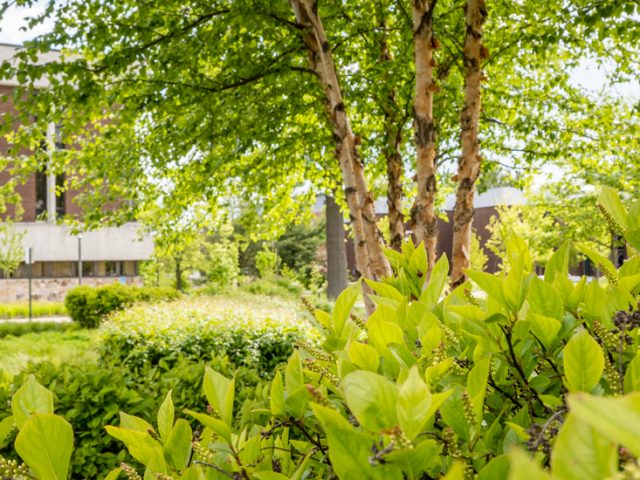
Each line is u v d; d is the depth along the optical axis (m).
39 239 27.91
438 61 7.77
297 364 1.16
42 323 17.41
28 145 6.82
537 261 19.95
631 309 1.16
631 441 0.33
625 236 1.36
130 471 1.00
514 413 1.15
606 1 5.79
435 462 0.87
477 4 4.90
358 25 6.77
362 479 0.70
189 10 6.84
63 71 5.84
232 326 8.63
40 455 0.82
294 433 1.40
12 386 3.81
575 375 0.84
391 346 1.15
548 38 6.67
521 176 10.10
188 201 8.77
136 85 6.58
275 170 8.78
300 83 7.19
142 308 10.76
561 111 9.34
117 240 29.45
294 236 35.88
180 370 4.76
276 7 6.15
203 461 1.00
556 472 0.45
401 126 7.38
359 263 5.84
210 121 6.97
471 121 4.96
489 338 1.16
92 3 6.20
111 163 7.48
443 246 38.50
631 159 9.38
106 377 3.98
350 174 5.70
